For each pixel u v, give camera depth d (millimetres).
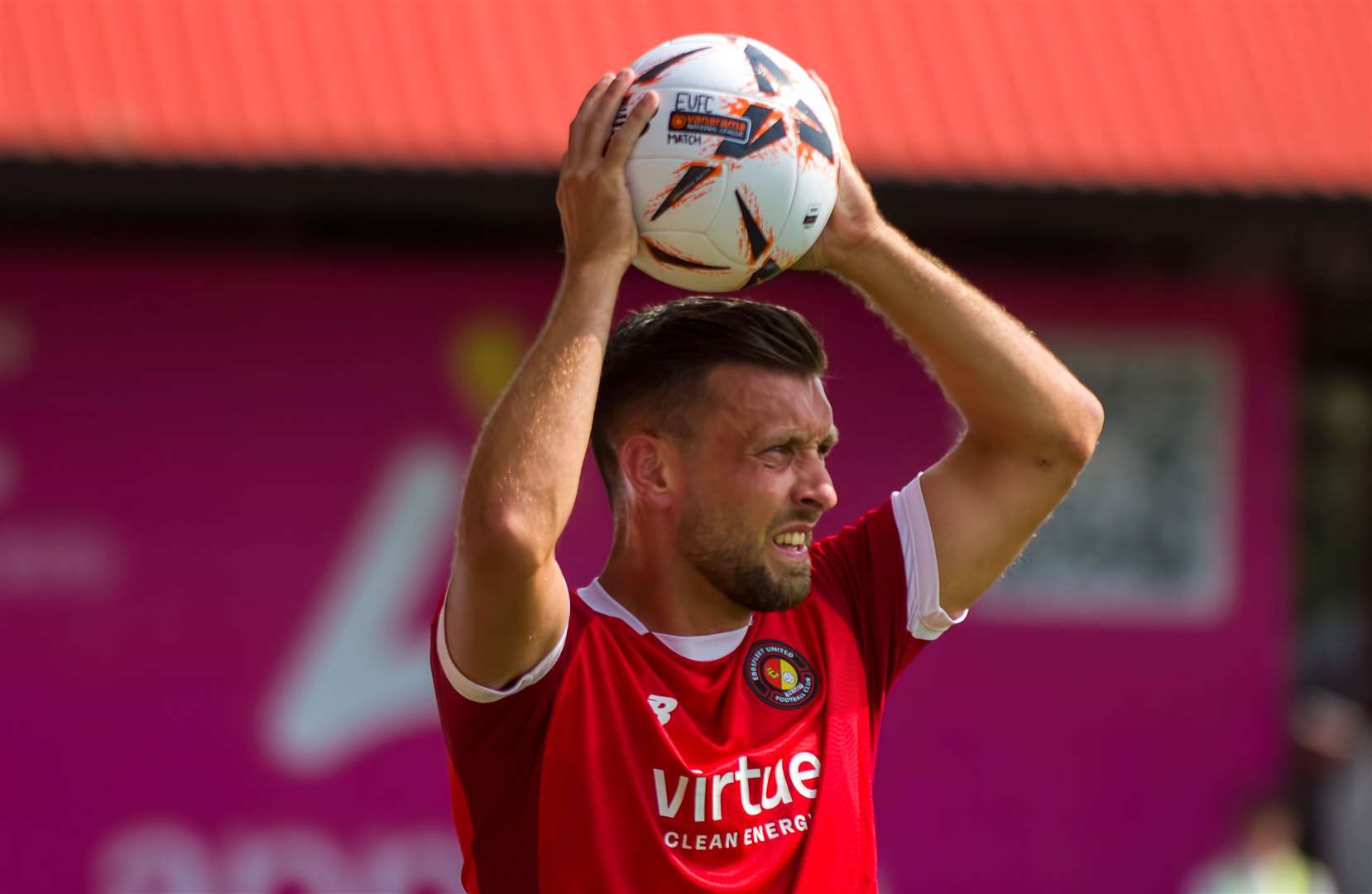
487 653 8367
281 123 28062
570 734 8664
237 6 29719
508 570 8102
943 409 29672
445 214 29891
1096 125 30422
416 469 28578
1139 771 30297
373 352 28531
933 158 29188
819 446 9180
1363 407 34906
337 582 28250
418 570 28578
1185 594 30656
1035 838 29906
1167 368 30719
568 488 8250
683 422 9055
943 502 9898
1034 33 31781
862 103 30141
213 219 29422
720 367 9008
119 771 27359
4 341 27344
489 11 30328
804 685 9227
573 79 29688
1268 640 30812
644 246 8930
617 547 9398
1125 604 30453
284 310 28266
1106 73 31422
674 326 9172
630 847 8617
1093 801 30109
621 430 9266
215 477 27906
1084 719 30188
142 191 27250
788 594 9047
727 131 8648
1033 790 29953
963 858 29688
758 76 8805
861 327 29531
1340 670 34375
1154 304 30656
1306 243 31141
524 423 8273
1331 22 33031
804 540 9148
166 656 27609
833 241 9195
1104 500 30547
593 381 8453
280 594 28016
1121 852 30125
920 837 29594
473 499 8188
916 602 9867
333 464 28312
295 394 28250
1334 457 34781
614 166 8672
